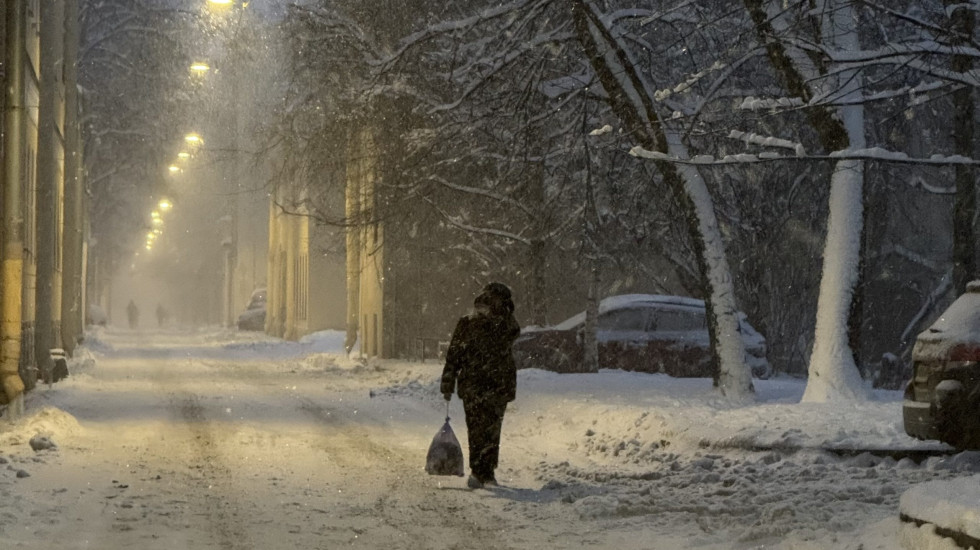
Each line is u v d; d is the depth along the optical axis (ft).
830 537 43.78
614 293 186.80
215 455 73.92
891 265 184.65
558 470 68.03
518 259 173.58
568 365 151.53
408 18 137.69
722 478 62.39
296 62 142.41
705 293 106.73
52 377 134.82
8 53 107.24
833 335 98.17
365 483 62.69
